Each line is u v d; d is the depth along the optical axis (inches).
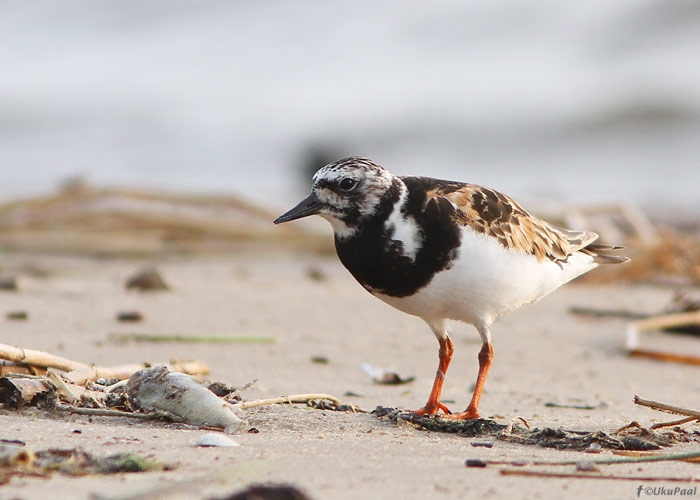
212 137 1078.4
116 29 1366.9
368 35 1225.4
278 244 705.0
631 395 338.0
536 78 1076.5
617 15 1122.0
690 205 838.5
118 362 345.7
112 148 1064.8
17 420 229.8
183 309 476.4
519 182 940.0
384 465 203.2
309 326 447.5
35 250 651.5
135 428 230.7
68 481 176.4
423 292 282.4
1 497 164.4
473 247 276.7
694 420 268.2
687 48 1056.2
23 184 927.7
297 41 1253.1
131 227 709.9
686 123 980.6
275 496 160.4
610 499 182.1
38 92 1210.0
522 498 179.9
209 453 205.3
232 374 339.9
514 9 1197.1
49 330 405.1
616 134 987.3
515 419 268.2
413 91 1092.5
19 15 1430.9
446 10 1237.1
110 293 515.2
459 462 209.9
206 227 711.1
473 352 412.5
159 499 167.5
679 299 491.2
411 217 278.1
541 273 302.8
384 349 407.2
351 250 286.4
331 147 1029.2
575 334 451.8
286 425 248.4
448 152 1001.5
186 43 1304.1
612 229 652.7
